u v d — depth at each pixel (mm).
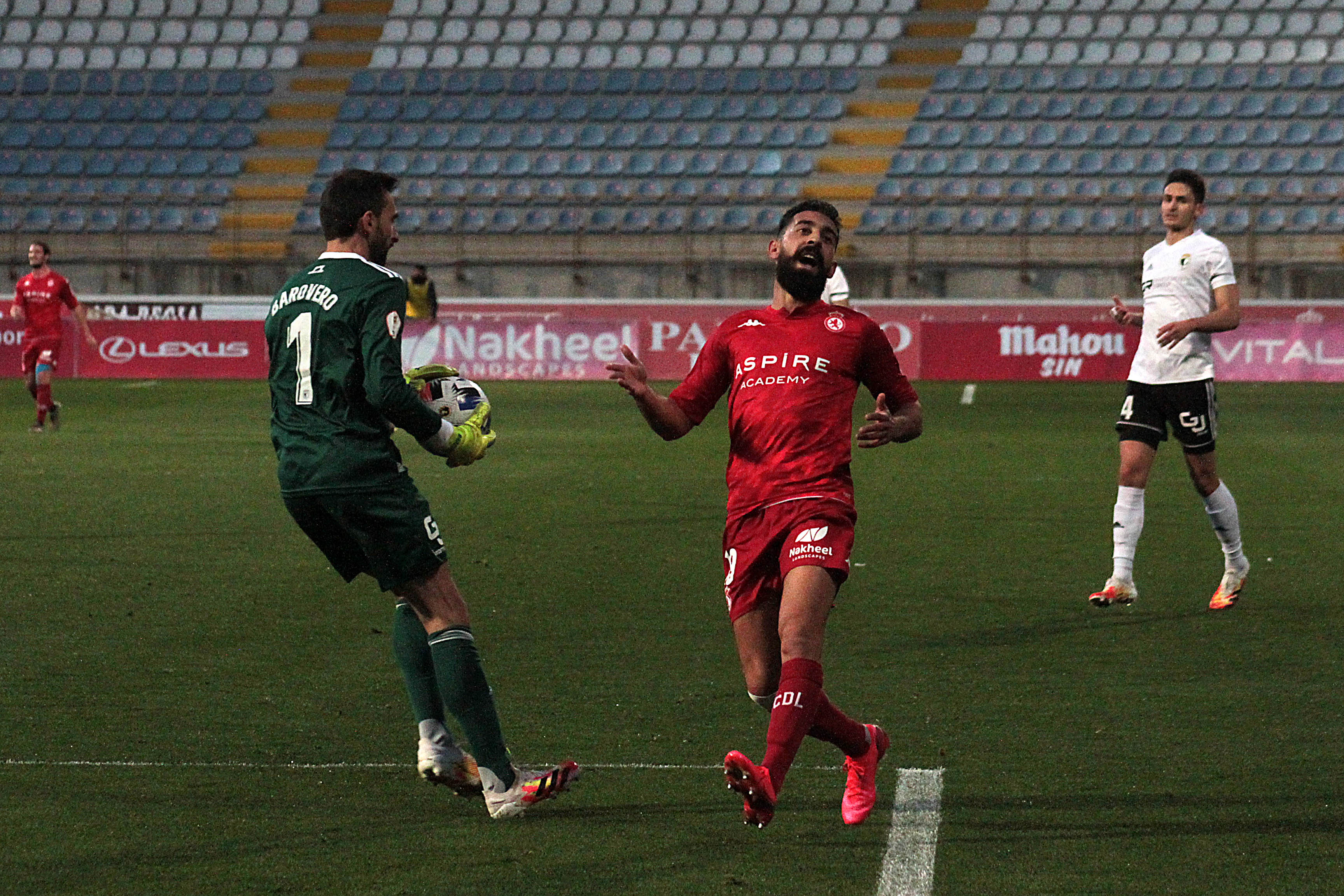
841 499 16438
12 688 22734
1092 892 14602
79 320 62406
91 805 17266
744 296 110562
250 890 14586
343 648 25406
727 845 16031
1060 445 57656
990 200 115875
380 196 17547
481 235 115750
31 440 58625
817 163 120500
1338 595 29922
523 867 15305
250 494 44156
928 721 21109
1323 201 113438
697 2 134125
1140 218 113812
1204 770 18672
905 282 109875
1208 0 129250
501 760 16969
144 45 134875
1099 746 19797
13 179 123312
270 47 133875
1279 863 15367
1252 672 23922
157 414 70125
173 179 122875
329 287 16984
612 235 114688
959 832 16438
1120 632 26828
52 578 31375
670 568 32938
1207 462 28672
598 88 128125
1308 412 71375
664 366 93250
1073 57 127000
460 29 134000
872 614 28438
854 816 16578
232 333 94750
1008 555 34656
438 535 17266
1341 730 20484
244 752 19516
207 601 29219
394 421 16859
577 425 65625
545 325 93688
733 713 21547
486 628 27109
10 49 134625
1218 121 120312
